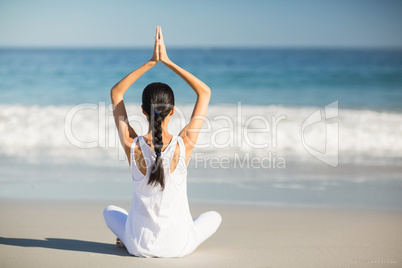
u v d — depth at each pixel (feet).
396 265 10.42
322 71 71.36
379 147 28.66
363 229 14.46
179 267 9.81
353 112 38.60
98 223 14.99
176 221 10.32
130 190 20.06
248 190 20.10
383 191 19.84
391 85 58.95
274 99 50.75
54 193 19.42
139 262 10.11
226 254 11.20
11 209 16.96
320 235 13.69
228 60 104.47
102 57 106.11
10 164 24.48
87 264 10.08
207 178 22.21
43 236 13.15
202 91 10.18
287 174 22.90
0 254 10.99
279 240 13.00
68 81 62.18
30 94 52.42
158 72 64.85
